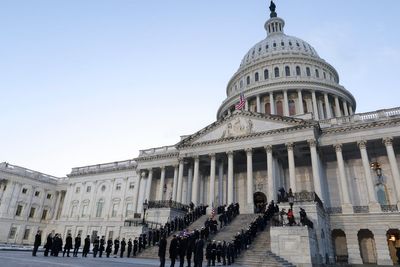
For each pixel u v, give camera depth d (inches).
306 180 1761.8
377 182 1596.9
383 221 1380.4
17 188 2659.9
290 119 1630.2
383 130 1536.7
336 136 1636.3
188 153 1886.1
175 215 1574.8
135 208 2137.1
